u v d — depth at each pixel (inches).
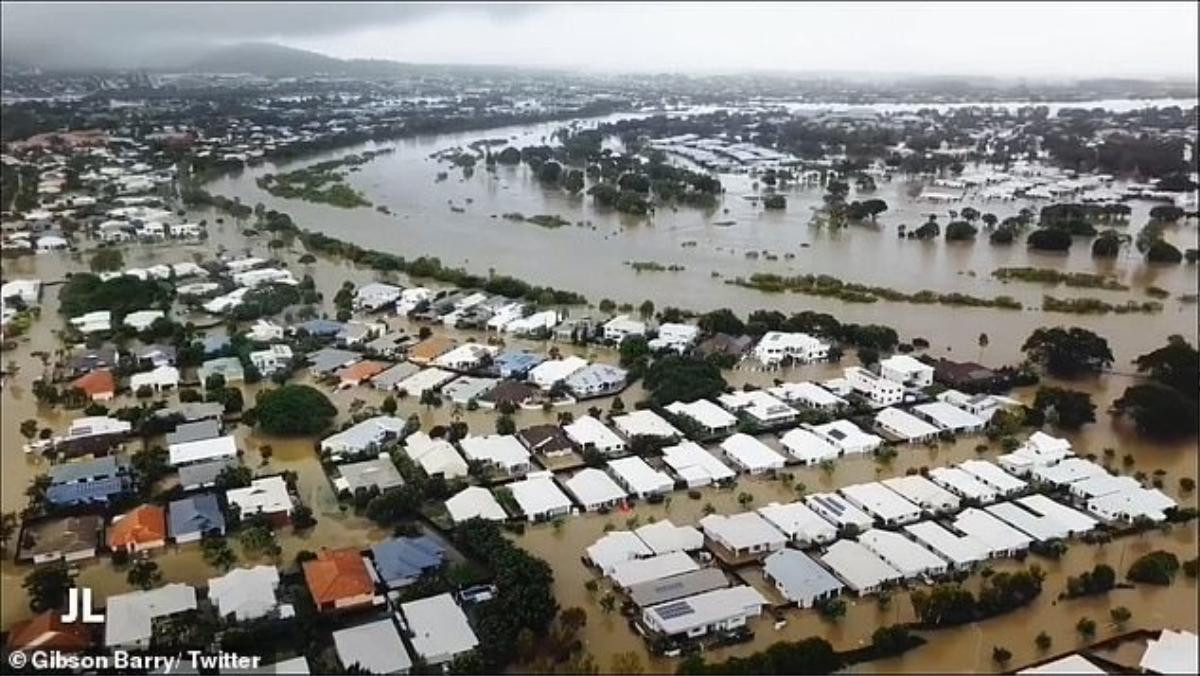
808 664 2130.9
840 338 4451.3
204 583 2504.9
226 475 3002.0
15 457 3243.1
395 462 3147.1
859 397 3789.4
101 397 3722.9
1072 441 3422.7
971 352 4370.1
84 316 4626.0
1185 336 4616.1
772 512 2815.0
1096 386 3939.5
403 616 2308.1
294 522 2802.7
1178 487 3068.4
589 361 4244.6
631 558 2561.5
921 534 2711.6
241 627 2261.3
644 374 3981.3
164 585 2479.1
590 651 2242.9
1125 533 2785.4
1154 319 4921.3
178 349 4185.5
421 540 2615.7
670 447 3299.7
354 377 3914.9
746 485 3105.3
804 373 4124.0
